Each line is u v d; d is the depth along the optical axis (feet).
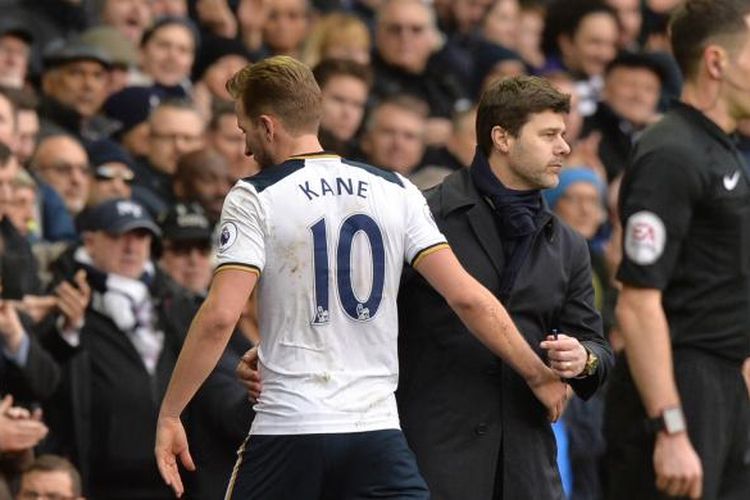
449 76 96.84
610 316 73.41
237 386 56.29
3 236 61.36
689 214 53.01
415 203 43.78
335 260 42.65
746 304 53.36
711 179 52.85
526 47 106.52
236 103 44.16
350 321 42.68
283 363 42.57
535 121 45.73
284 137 43.34
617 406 55.31
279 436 42.37
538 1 107.55
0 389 58.65
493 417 45.91
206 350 41.96
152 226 62.75
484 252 46.16
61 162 72.64
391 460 42.73
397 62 94.94
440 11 111.55
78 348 60.75
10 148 62.49
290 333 42.57
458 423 45.80
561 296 46.57
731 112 53.42
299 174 42.88
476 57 100.63
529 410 46.26
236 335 57.47
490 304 43.75
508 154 45.98
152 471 61.67
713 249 53.21
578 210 77.46
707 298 53.31
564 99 45.96
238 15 97.55
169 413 42.37
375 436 42.60
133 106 80.79
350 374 42.63
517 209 46.06
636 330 53.06
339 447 42.24
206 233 66.64
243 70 43.93
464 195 46.42
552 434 47.03
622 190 53.98
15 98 72.59
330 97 81.97
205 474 56.49
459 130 81.92
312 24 103.76
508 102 45.83
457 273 43.65
